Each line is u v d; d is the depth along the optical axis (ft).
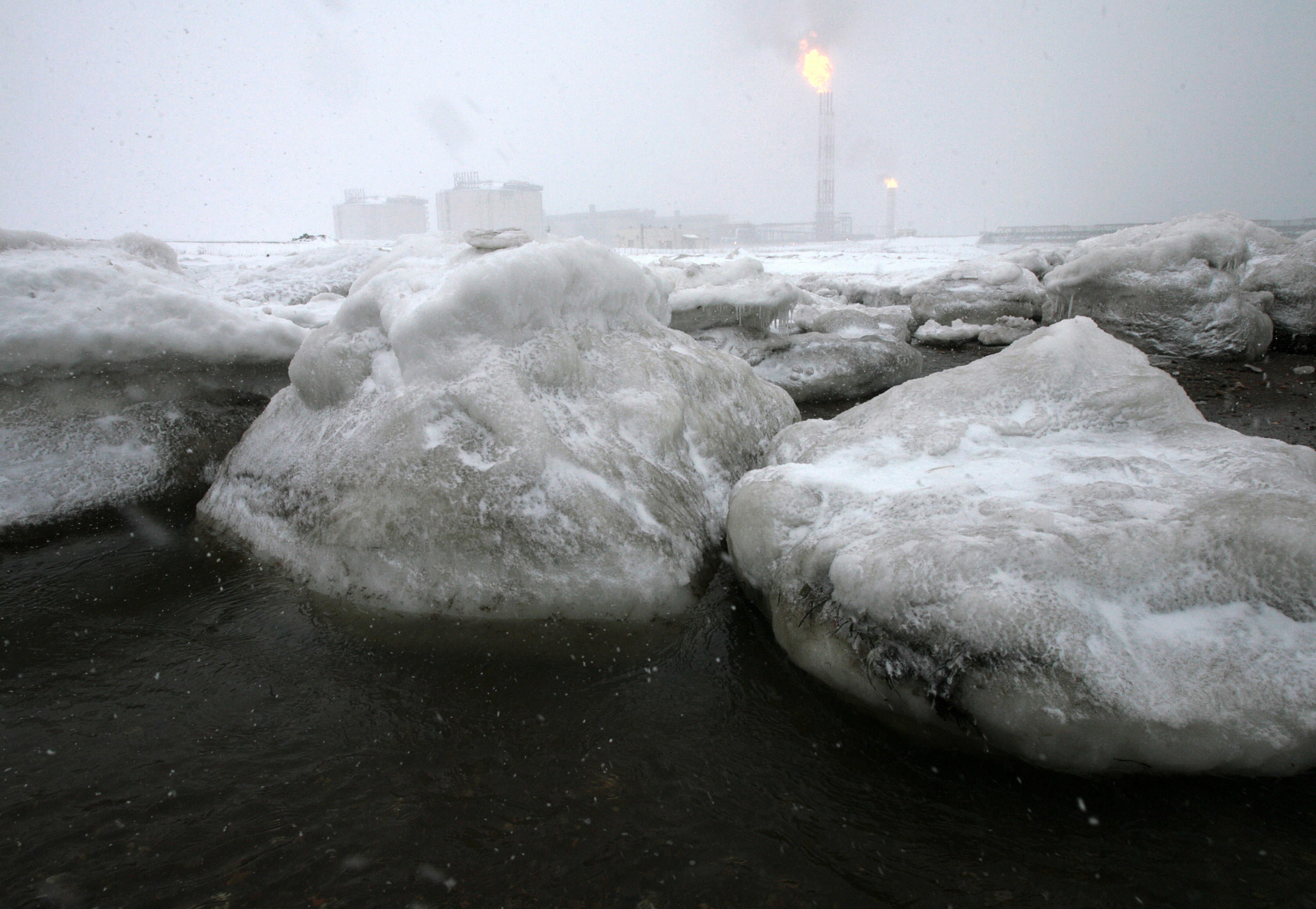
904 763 8.52
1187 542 8.57
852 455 12.70
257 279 42.50
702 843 7.45
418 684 10.02
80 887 6.92
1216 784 7.80
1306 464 10.57
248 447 14.89
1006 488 10.78
